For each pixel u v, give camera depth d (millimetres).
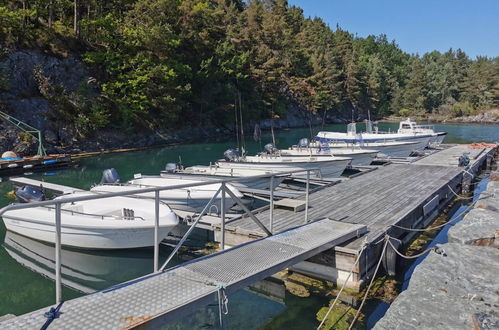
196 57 38438
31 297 6012
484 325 4078
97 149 26328
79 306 3719
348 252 5961
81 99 26594
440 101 76500
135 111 29719
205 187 10930
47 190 11570
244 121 43344
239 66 41750
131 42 30516
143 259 7586
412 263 7234
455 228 7328
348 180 12500
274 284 6301
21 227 8289
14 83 23969
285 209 8672
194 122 37469
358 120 68938
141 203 8773
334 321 5273
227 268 4785
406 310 4629
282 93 52906
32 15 26734
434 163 16438
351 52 73125
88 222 7426
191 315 5438
